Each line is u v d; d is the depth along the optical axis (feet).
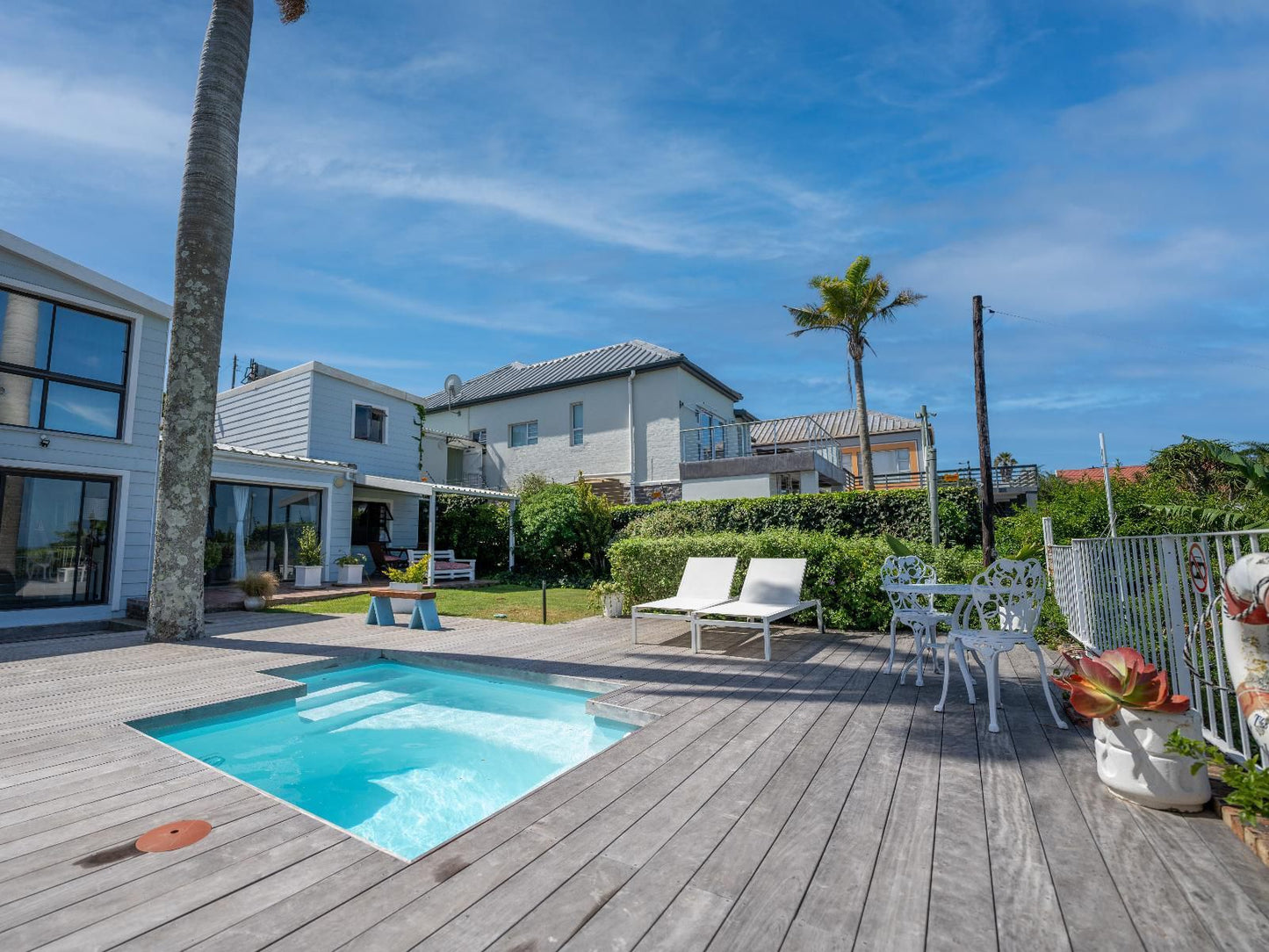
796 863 7.61
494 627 29.48
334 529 51.24
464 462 77.36
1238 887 7.01
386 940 6.15
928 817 8.86
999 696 15.55
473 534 59.62
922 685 16.72
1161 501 35.24
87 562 33.71
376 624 30.60
